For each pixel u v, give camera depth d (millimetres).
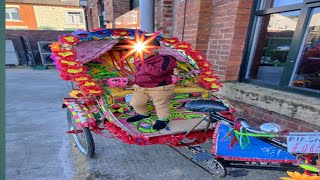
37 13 27188
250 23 3645
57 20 28188
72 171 2662
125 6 9211
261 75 3693
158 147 3242
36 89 7023
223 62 3967
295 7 2955
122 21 8375
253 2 3561
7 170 2629
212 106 1985
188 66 3424
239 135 2031
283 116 2922
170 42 3355
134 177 2562
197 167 2760
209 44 4348
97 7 11844
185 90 2883
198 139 2463
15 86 7441
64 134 3641
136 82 2496
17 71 11344
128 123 2566
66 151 3107
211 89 3021
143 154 3053
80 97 2848
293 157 1954
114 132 2406
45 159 2891
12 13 26266
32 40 12805
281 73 3330
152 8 5363
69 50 2600
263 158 2014
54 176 2555
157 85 2422
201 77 3104
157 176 2584
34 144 3271
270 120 3105
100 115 2676
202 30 4258
